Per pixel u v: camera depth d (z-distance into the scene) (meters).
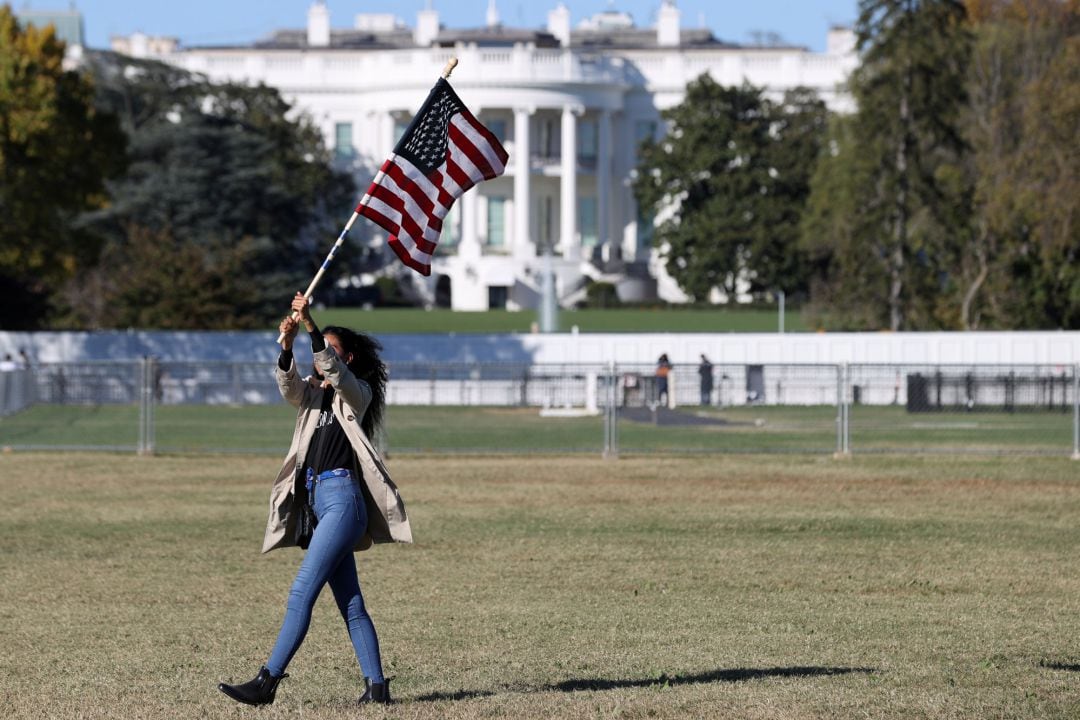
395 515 35.19
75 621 47.81
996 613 49.19
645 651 42.94
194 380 191.62
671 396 170.38
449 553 62.78
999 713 35.12
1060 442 127.00
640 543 65.81
